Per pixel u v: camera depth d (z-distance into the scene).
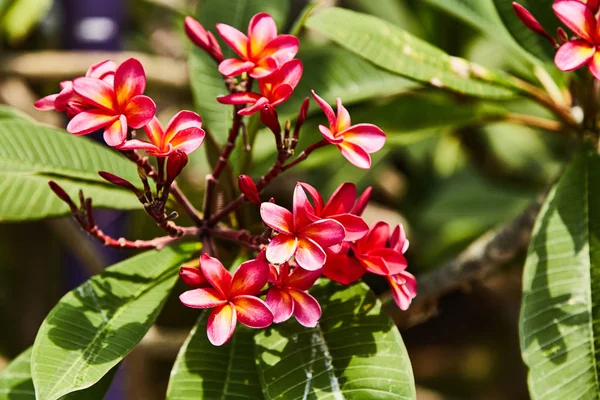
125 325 1.66
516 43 1.85
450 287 2.00
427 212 2.98
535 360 1.67
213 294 1.57
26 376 1.73
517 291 3.25
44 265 3.02
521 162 2.98
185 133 1.59
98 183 1.79
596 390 1.65
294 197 1.58
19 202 1.77
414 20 2.52
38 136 1.78
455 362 4.51
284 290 1.59
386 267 1.62
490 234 1.97
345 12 1.80
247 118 1.83
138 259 1.74
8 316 3.00
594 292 1.69
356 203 1.65
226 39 1.65
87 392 1.69
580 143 1.81
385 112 1.98
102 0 2.48
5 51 2.74
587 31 1.64
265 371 1.64
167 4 2.71
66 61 2.46
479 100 1.96
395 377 1.63
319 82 1.95
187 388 1.67
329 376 1.64
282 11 1.94
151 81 2.57
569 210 1.75
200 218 1.69
